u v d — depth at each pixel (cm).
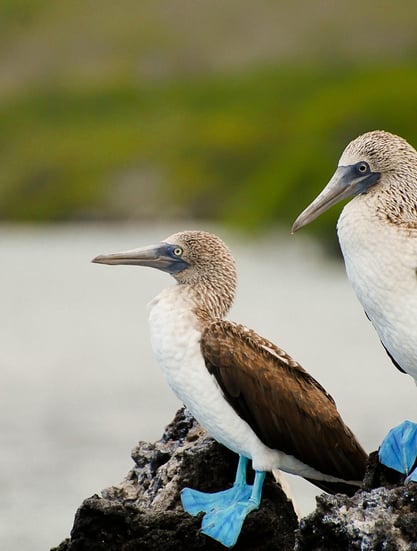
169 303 1167
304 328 3625
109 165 9225
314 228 5088
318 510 983
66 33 16650
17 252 6372
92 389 2744
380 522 959
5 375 2970
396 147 1121
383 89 5753
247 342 1149
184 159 9231
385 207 1100
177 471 1152
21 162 9762
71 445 2177
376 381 2744
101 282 5128
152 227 8300
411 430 1079
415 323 1053
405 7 14075
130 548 1076
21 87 15250
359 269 1073
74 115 12250
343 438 1152
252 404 1126
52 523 1720
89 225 8612
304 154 5797
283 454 1145
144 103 12644
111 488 1186
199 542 1089
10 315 4156
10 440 2220
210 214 8606
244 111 11038
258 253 5750
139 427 2325
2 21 17212
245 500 1126
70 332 3750
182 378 1142
